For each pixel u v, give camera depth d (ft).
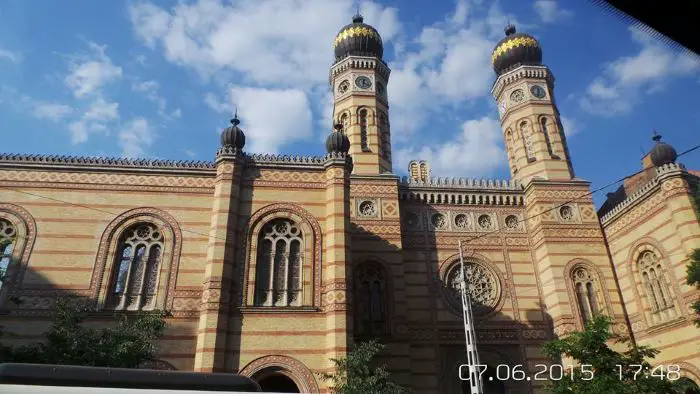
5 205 73.41
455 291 98.94
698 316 75.15
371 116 115.85
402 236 101.91
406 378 86.69
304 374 65.72
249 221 74.79
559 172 108.88
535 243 102.58
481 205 106.83
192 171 79.87
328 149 81.10
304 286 71.51
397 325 90.43
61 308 56.59
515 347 94.68
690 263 72.28
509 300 98.53
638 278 91.86
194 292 72.69
